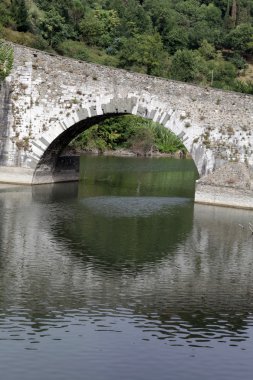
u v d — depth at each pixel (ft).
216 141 143.02
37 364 60.70
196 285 84.48
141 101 146.92
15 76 155.53
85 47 361.71
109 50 374.84
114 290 80.94
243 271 91.91
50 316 71.36
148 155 311.27
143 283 84.38
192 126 144.36
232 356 63.82
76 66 151.64
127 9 440.45
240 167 141.69
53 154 162.50
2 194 145.69
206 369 61.21
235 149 142.10
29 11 340.18
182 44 443.73
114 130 303.89
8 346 63.82
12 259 92.53
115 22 405.59
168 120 145.59
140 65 360.69
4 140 158.20
